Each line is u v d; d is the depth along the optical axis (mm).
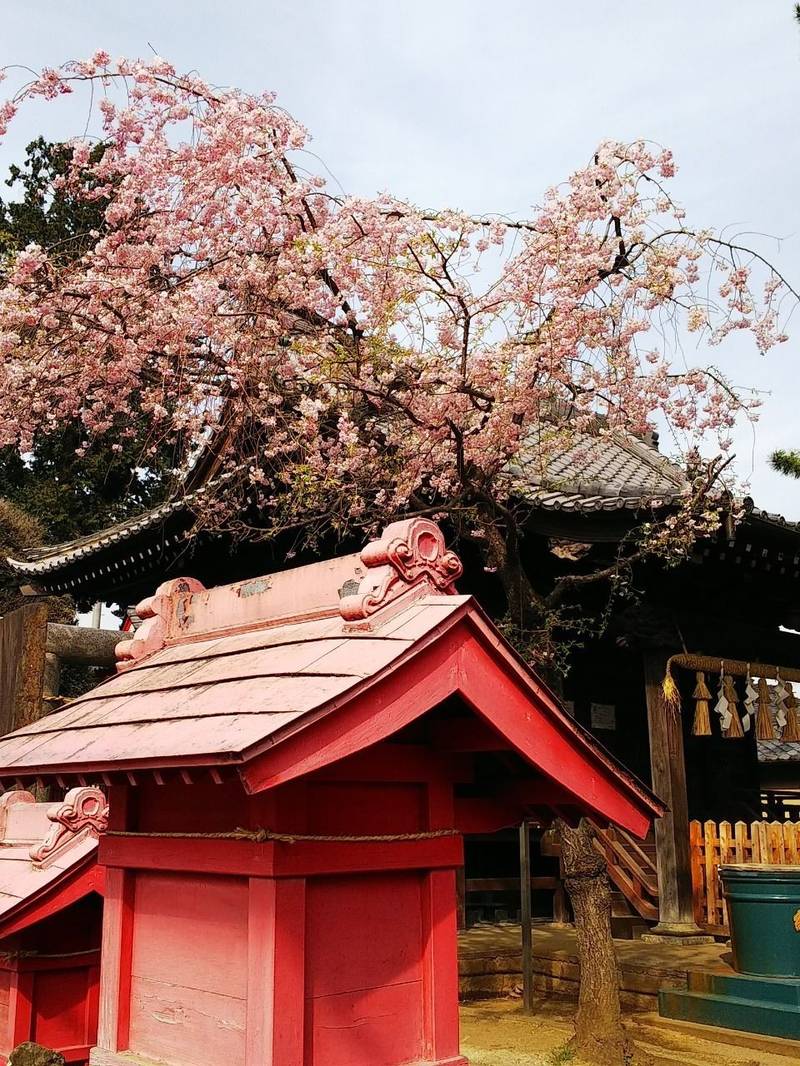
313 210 7012
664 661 9031
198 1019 2514
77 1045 3826
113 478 19375
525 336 7051
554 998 7965
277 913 2293
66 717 3232
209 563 12211
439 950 2658
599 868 6500
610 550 8688
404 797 2719
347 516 7840
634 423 7512
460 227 6586
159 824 2801
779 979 6594
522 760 2980
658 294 6652
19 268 6801
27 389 7355
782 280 6906
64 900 3666
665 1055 6176
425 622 2453
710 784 11711
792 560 8930
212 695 2561
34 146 19594
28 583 16047
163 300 6840
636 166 6516
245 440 8359
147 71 6449
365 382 6852
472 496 7266
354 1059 2432
